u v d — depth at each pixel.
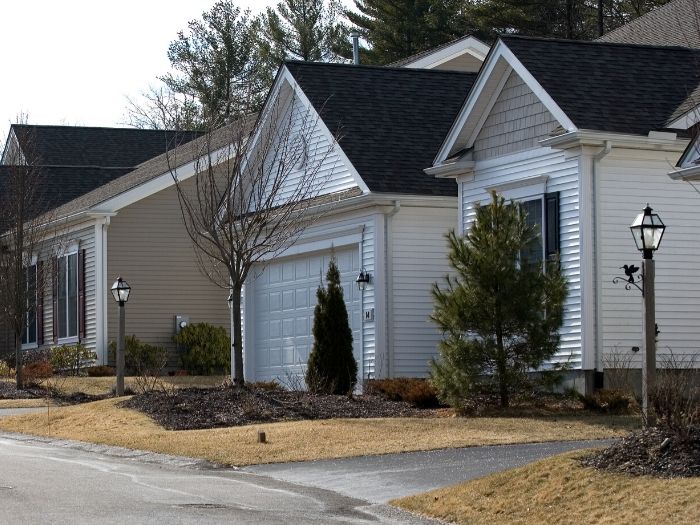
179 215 41.78
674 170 23.53
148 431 22.41
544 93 25.69
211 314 42.12
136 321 41.22
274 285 34.50
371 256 30.16
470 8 63.47
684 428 14.77
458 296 23.94
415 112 32.94
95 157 54.12
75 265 42.41
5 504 14.32
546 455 17.88
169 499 15.13
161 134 57.00
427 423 22.08
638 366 25.27
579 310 25.14
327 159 31.98
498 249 23.83
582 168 25.14
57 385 34.25
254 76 70.44
